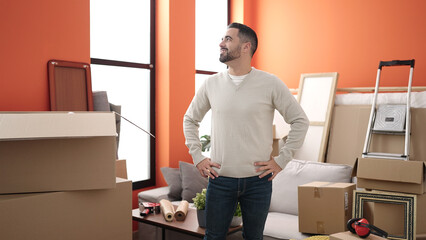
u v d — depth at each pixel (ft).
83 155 5.57
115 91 12.55
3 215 5.01
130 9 12.85
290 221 10.08
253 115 6.47
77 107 10.09
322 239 8.27
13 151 5.31
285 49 16.44
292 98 6.80
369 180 9.13
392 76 14.01
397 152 11.91
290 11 16.29
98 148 5.62
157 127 13.67
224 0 16.83
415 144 11.72
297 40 16.14
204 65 15.84
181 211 9.31
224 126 6.54
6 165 5.29
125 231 6.12
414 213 8.33
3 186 5.28
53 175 5.46
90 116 5.56
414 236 8.27
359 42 14.70
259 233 6.75
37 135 4.90
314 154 13.29
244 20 17.03
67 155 5.51
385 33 14.16
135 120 13.16
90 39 11.48
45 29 9.58
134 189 13.02
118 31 12.55
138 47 13.15
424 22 13.38
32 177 5.38
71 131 5.13
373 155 11.71
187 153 14.10
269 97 6.61
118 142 11.04
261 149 6.54
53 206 5.40
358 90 13.43
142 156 13.39
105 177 5.65
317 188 9.21
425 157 11.49
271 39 16.84
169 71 13.29
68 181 5.51
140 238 11.14
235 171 6.44
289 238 9.12
